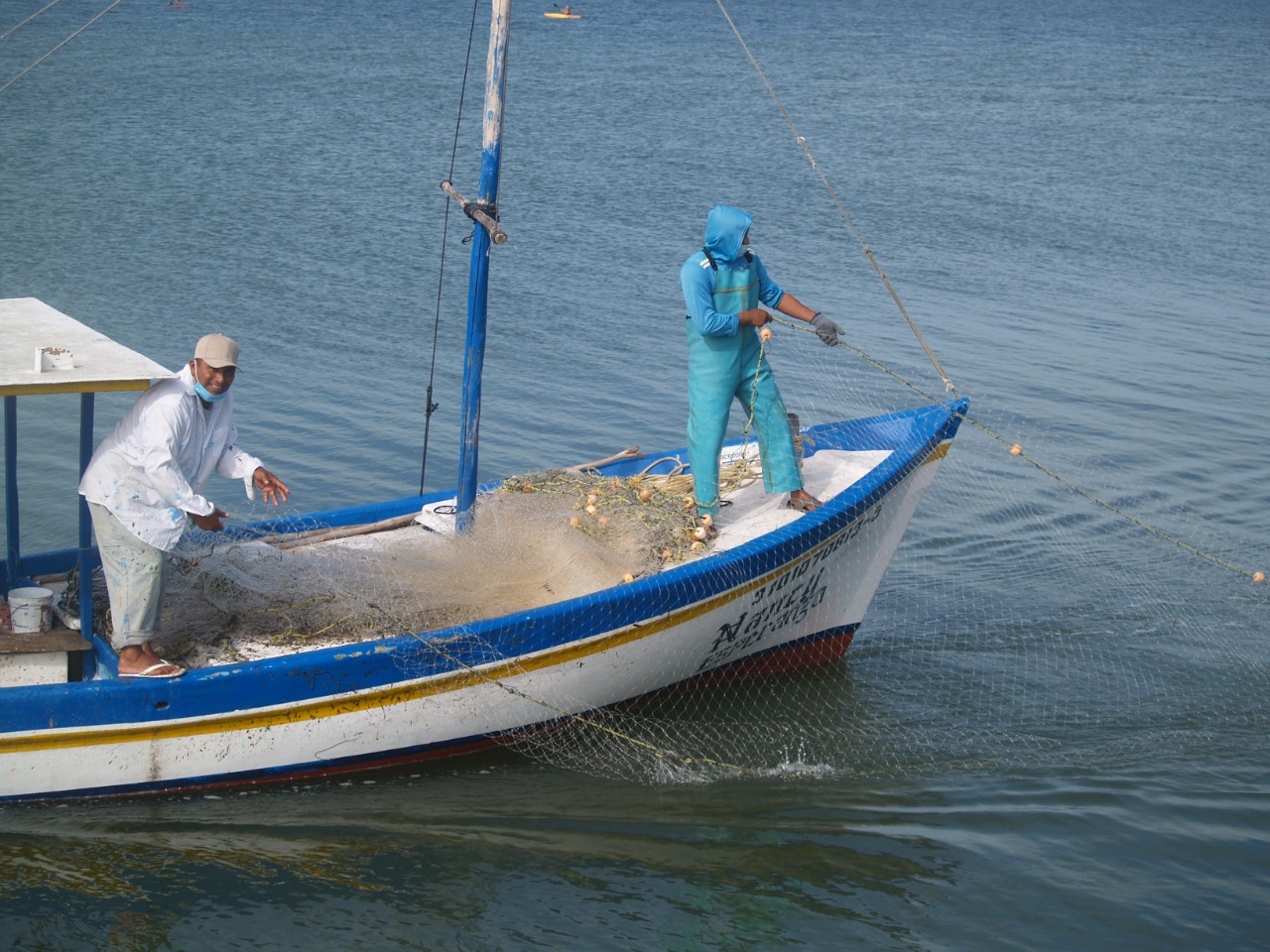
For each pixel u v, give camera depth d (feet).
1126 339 48.96
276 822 20.22
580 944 17.80
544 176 77.87
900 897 19.06
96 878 18.54
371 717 20.86
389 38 170.71
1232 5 358.43
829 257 60.49
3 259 53.21
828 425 29.12
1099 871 19.75
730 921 18.40
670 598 22.40
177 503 18.80
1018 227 68.74
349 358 42.86
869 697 25.32
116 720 19.27
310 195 68.95
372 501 32.55
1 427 35.40
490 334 46.39
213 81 116.98
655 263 57.77
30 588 20.71
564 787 21.79
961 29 239.91
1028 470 36.32
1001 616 28.81
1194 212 74.69
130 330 44.52
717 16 249.75
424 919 18.16
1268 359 47.03
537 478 25.72
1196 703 25.13
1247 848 20.35
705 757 22.95
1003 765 22.77
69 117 91.35
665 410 39.88
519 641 21.24
